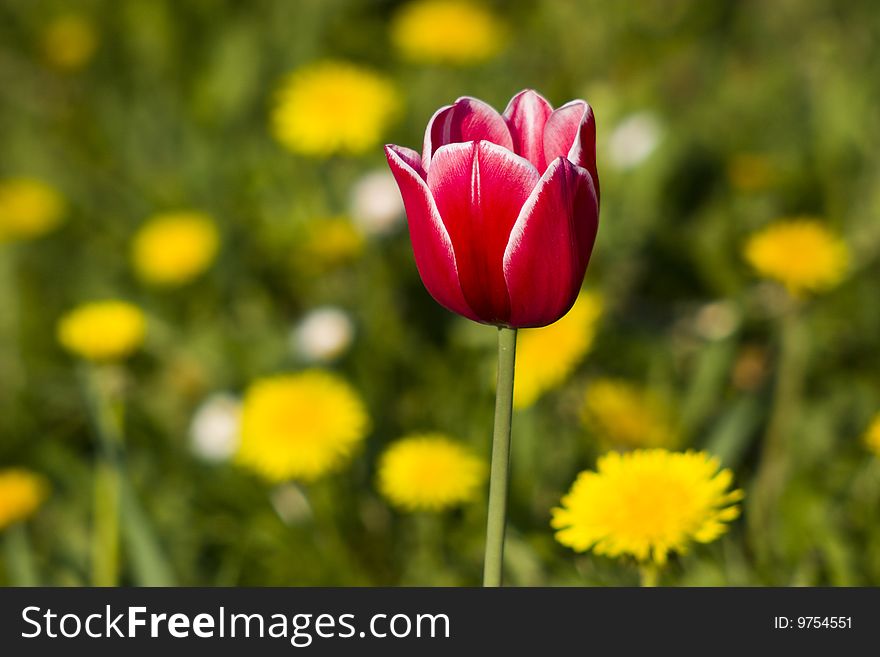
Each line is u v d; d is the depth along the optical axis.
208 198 1.25
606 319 1.11
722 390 1.08
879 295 1.11
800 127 1.24
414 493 1.01
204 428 1.08
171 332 1.16
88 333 1.09
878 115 1.22
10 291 1.20
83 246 1.24
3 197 1.25
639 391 1.09
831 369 1.09
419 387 1.11
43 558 1.06
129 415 1.09
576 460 1.05
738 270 1.15
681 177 1.20
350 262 1.16
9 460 1.12
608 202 1.17
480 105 0.87
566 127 0.86
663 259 1.15
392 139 1.25
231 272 1.19
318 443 1.03
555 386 1.04
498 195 0.85
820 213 1.17
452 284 0.86
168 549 1.04
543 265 0.85
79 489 1.08
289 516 1.05
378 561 1.04
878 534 0.99
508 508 1.02
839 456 1.03
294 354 1.13
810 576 0.98
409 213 0.86
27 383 1.16
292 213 1.21
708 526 0.92
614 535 0.92
